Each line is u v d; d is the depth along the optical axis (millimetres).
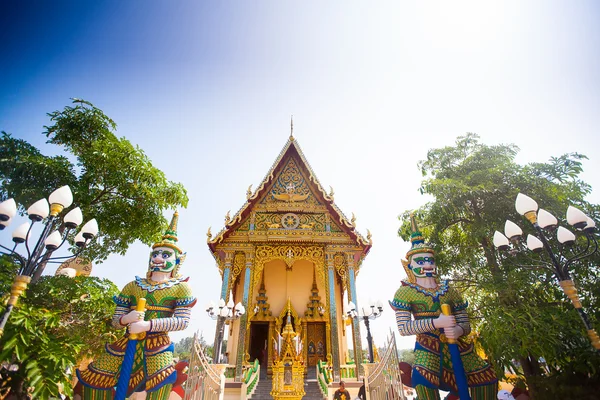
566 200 8375
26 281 5543
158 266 7980
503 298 7512
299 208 17891
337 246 16969
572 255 7730
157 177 9789
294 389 11258
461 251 10250
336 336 14883
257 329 19141
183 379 7883
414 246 8664
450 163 10703
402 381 7641
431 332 7434
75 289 8000
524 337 6375
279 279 20047
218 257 17172
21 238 5934
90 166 9016
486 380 6953
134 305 7609
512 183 8836
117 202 9938
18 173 8102
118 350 7305
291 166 19531
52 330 7734
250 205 17797
